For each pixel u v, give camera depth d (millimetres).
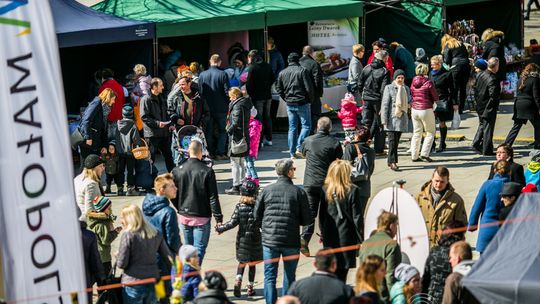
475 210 18688
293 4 34062
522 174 19703
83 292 10664
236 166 25938
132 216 15977
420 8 38969
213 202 18734
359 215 17578
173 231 17125
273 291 17641
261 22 32625
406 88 27875
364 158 20922
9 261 10336
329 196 17672
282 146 32344
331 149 20906
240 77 31781
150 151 27172
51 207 10453
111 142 25812
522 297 11562
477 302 13977
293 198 17516
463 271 14188
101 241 17922
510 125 34469
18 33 10211
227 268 20344
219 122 30391
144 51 31312
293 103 29672
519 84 29031
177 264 14602
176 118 27406
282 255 17609
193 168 18828
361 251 15742
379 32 39656
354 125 29562
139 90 29234
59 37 28000
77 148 26938
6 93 10141
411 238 16562
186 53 36125
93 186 18109
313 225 19594
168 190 17328
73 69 32938
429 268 15484
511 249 12586
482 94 29609
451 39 35125
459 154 30219
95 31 28797
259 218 17828
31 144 10305
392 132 27969
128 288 15992
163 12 31812
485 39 38812
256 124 25953
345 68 36406
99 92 27812
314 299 13695
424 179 26969
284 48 38812
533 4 65125
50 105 10383
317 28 36188
